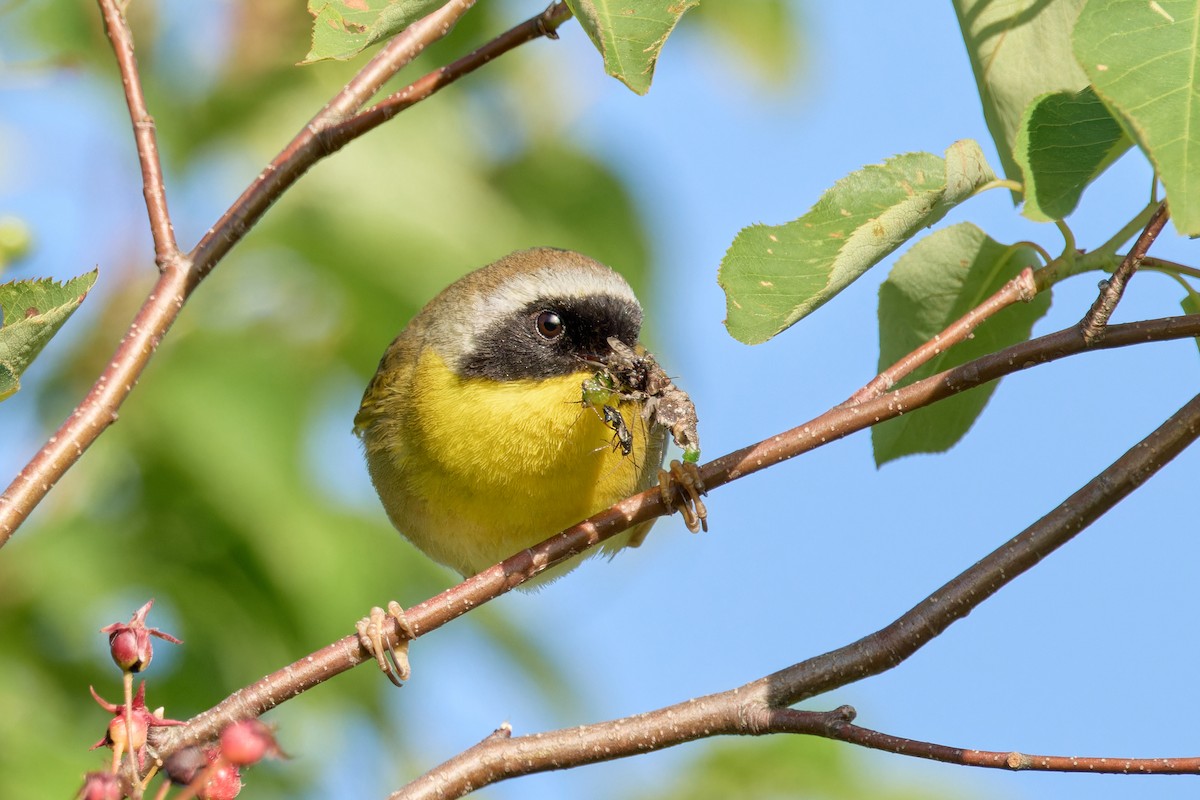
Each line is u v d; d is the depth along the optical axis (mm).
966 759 6262
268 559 10781
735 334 6484
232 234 7906
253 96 12156
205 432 10766
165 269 7758
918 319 8109
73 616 10398
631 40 5648
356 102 8273
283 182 8039
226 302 11711
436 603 8055
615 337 10453
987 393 8281
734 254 6480
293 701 11430
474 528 10656
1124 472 7000
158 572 10711
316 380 11758
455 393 10422
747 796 11430
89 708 10633
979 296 8023
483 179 13109
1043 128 6535
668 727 7078
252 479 10734
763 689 7059
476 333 10531
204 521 10820
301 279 12070
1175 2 5539
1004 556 7066
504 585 8141
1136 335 6875
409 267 12250
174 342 11305
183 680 10898
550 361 10344
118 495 10906
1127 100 5363
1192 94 5340
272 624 10891
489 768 7230
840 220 6449
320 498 11211
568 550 8234
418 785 7184
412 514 10891
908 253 7945
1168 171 5191
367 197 12375
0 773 9359
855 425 7391
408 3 6168
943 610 7055
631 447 9891
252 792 11094
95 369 11289
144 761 6207
